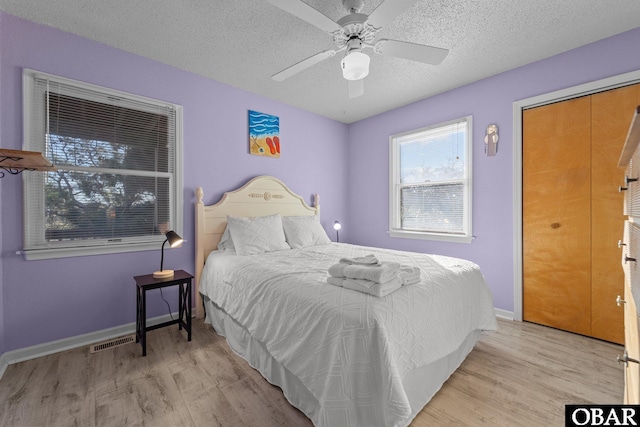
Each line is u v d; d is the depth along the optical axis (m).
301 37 2.15
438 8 1.82
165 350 2.08
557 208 2.43
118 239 2.35
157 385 1.66
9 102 1.89
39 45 1.99
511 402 1.51
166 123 2.59
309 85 2.98
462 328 1.79
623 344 2.12
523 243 2.63
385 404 1.12
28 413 1.42
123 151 2.37
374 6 1.77
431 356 1.46
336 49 1.77
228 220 2.78
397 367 1.23
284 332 1.51
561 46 2.27
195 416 1.41
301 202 3.62
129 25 2.02
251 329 1.75
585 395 1.56
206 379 1.72
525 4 1.79
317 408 1.33
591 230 2.27
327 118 4.00
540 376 1.75
